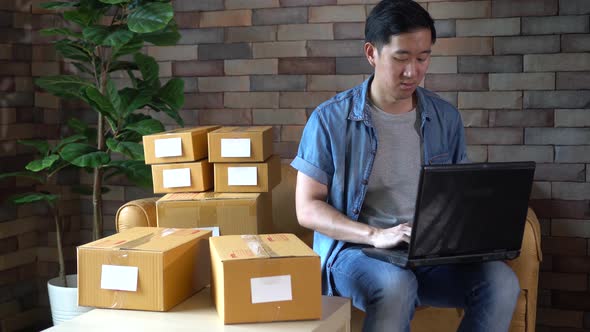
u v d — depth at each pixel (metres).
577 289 3.24
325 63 3.45
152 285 1.90
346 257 2.22
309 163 2.35
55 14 3.75
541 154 3.23
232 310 1.80
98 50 3.73
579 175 3.20
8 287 3.68
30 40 3.73
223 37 3.58
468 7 3.25
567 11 3.15
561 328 3.27
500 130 3.27
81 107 3.81
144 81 3.36
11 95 3.63
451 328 2.74
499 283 2.08
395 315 2.02
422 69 2.18
